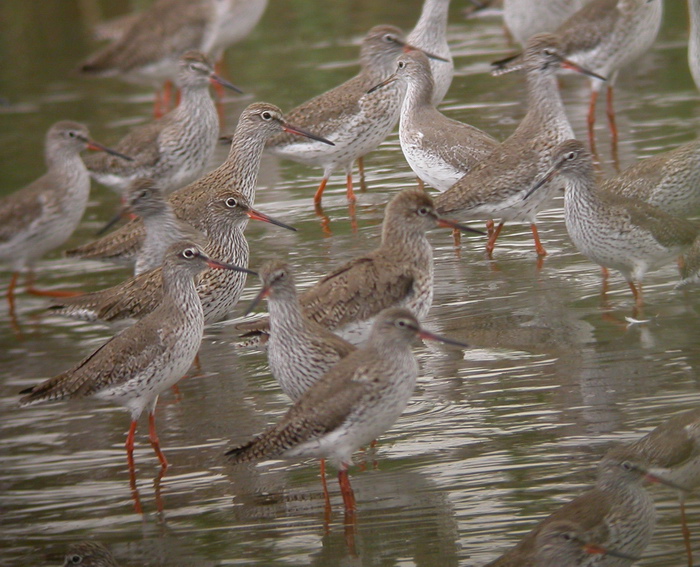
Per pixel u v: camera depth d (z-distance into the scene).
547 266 16.50
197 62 19.91
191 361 12.53
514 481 10.86
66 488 11.59
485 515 10.34
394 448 11.77
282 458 10.75
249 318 15.71
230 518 10.75
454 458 11.42
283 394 13.38
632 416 11.84
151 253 15.83
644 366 12.94
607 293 15.34
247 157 17.64
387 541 10.09
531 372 13.11
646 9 22.02
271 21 31.98
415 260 13.20
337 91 19.88
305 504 10.91
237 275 14.81
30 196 17.55
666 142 20.58
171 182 20.28
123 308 14.30
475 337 14.21
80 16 32.72
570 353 13.48
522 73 25.95
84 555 10.19
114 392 12.04
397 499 10.77
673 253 14.69
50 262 18.67
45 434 12.93
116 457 12.26
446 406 12.55
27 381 14.16
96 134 23.75
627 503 10.02
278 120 17.67
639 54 22.38
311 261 17.05
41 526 10.84
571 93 24.73
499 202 16.45
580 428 11.72
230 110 24.92
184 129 20.03
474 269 16.61
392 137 23.81
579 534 9.36
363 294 12.75
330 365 11.55
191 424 12.82
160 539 10.43
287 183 21.19
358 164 21.70
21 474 11.95
